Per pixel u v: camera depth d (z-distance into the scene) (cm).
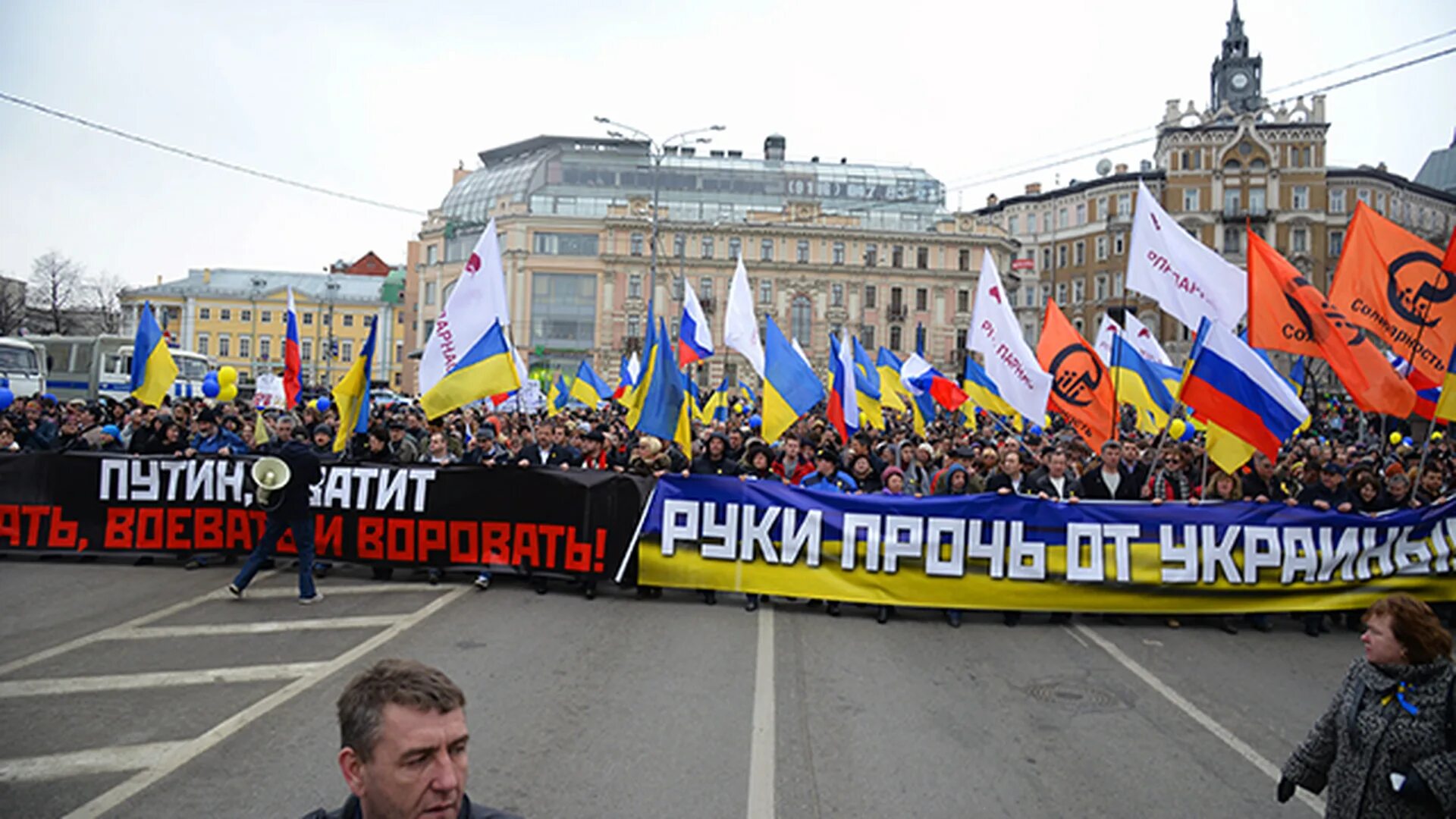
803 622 877
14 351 2783
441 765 215
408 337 8119
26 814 441
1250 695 689
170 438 1242
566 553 953
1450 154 8450
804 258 7438
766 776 511
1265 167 7538
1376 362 931
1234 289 1090
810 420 1753
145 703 599
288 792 469
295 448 891
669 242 7306
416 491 990
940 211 7931
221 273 9250
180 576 999
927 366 2086
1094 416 1207
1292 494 1172
